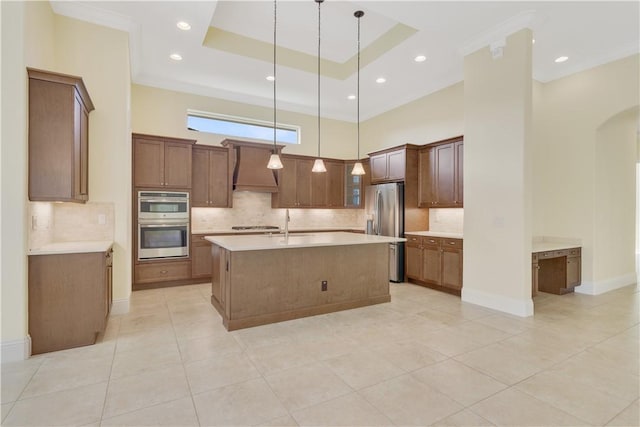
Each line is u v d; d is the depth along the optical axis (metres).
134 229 4.89
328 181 7.09
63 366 2.52
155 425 1.84
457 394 2.16
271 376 2.39
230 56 4.67
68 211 3.53
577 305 4.12
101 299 2.93
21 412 1.94
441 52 4.50
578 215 4.76
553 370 2.48
